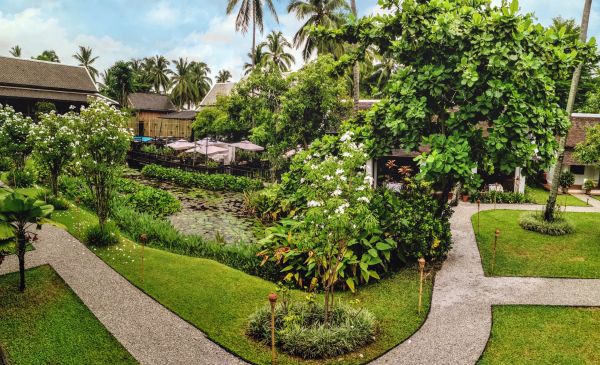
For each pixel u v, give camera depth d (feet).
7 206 26.20
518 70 31.81
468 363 22.43
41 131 48.80
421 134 39.22
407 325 26.55
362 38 38.55
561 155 48.75
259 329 24.59
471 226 52.21
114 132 38.29
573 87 47.70
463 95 34.55
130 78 203.62
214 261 37.45
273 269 34.73
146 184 83.71
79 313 26.27
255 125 96.63
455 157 32.71
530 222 50.03
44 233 41.86
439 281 34.19
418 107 34.86
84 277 31.73
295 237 31.60
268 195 58.08
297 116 72.90
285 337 23.50
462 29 33.58
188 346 23.27
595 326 26.66
